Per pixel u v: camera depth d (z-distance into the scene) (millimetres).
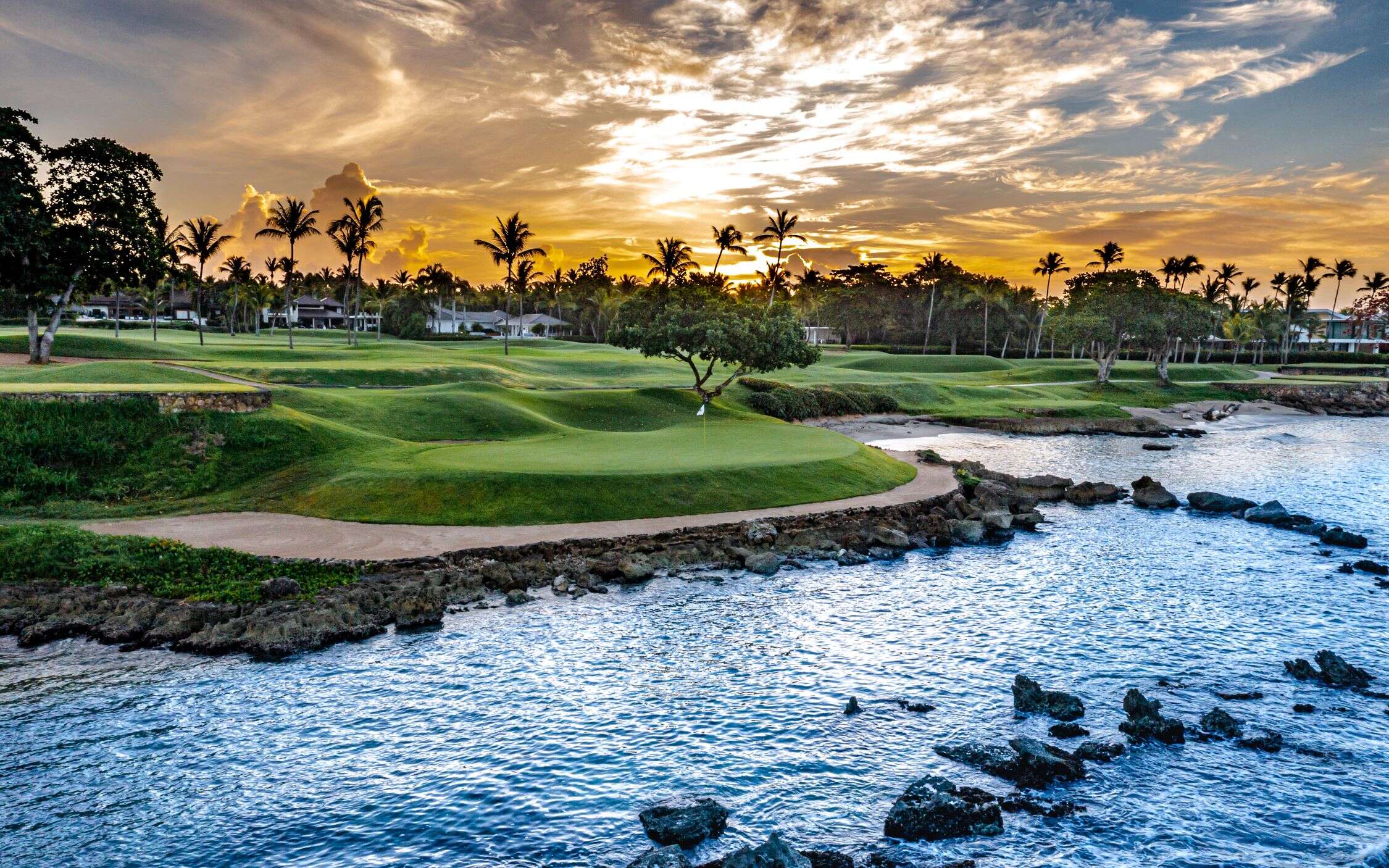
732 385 88500
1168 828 17219
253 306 156500
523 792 18375
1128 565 37281
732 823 17328
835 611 30297
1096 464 67875
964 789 18375
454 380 78688
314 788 18438
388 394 62438
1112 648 27141
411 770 19219
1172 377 129000
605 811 17703
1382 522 46719
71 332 100688
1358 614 30766
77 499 38062
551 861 16109
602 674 24391
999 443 79688
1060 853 16375
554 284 199125
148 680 23266
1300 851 16531
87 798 17859
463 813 17578
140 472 40562
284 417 46688
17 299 63062
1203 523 46281
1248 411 110812
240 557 31359
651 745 20438
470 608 28938
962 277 173750
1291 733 21375
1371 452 75688
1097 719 22000
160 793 18109
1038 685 23609
